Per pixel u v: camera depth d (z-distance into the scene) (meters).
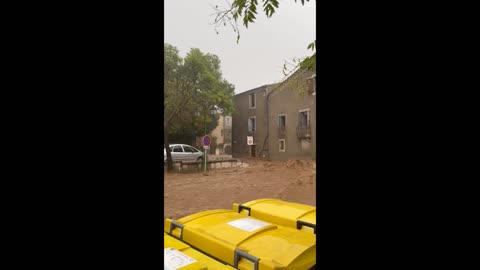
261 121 33.53
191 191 13.43
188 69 24.94
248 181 16.12
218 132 37.72
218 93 27.25
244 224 3.08
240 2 2.44
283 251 2.46
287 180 16.23
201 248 2.95
